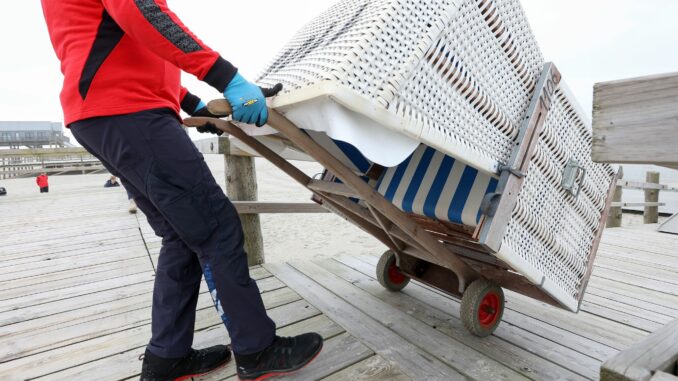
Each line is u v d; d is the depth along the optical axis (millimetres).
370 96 1144
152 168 1325
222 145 3051
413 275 2486
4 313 2486
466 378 1698
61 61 1343
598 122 882
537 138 1585
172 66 1469
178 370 1622
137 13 1105
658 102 775
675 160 753
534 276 1684
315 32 1664
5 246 4398
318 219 8367
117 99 1275
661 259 3914
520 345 2006
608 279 3244
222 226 1476
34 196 10398
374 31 1170
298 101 1201
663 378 719
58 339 2125
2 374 1789
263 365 1571
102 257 3852
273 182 16406
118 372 1792
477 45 1414
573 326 2260
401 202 1962
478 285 2006
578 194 1827
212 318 2334
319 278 3018
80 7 1260
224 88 1203
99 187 13047
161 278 1576
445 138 1326
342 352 1902
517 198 1578
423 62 1265
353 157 2078
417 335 2090
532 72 1642
